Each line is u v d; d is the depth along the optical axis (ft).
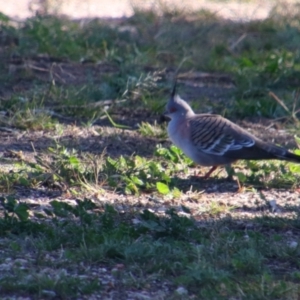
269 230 31.83
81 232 29.32
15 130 46.06
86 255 27.61
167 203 35.04
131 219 32.19
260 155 37.11
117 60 62.90
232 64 65.16
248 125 50.03
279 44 72.90
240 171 40.60
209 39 72.18
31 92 52.13
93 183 36.88
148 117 50.49
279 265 28.19
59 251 28.30
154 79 54.24
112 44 68.33
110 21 81.41
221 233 30.12
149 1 92.27
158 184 36.09
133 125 48.73
